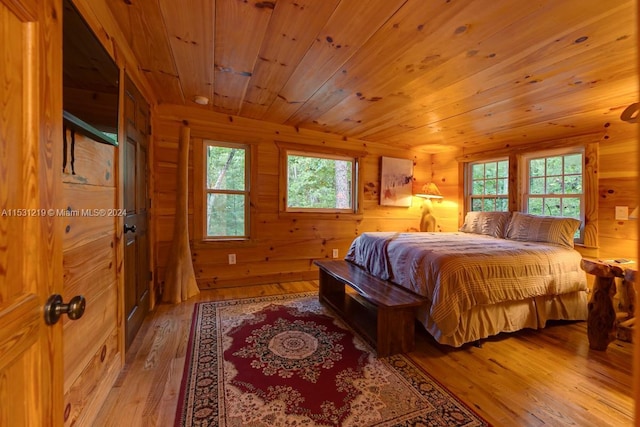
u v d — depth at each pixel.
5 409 0.53
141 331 2.26
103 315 1.49
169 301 2.90
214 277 3.37
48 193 0.66
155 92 2.68
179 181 3.01
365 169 4.30
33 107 0.62
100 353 1.44
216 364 1.81
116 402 1.46
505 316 2.25
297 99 2.73
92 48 1.27
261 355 1.93
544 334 2.35
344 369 1.79
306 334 2.25
